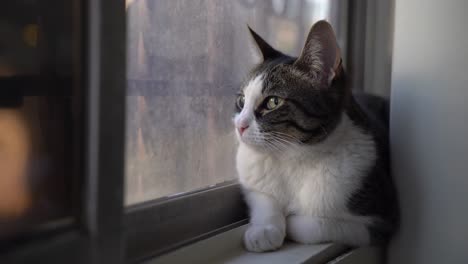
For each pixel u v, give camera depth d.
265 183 1.19
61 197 0.62
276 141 1.13
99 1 0.59
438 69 1.15
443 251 1.18
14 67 0.62
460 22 1.12
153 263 0.88
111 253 0.64
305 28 1.58
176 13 1.05
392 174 1.27
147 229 0.92
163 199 1.00
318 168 1.15
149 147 0.99
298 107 1.13
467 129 1.12
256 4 1.35
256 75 1.20
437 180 1.17
